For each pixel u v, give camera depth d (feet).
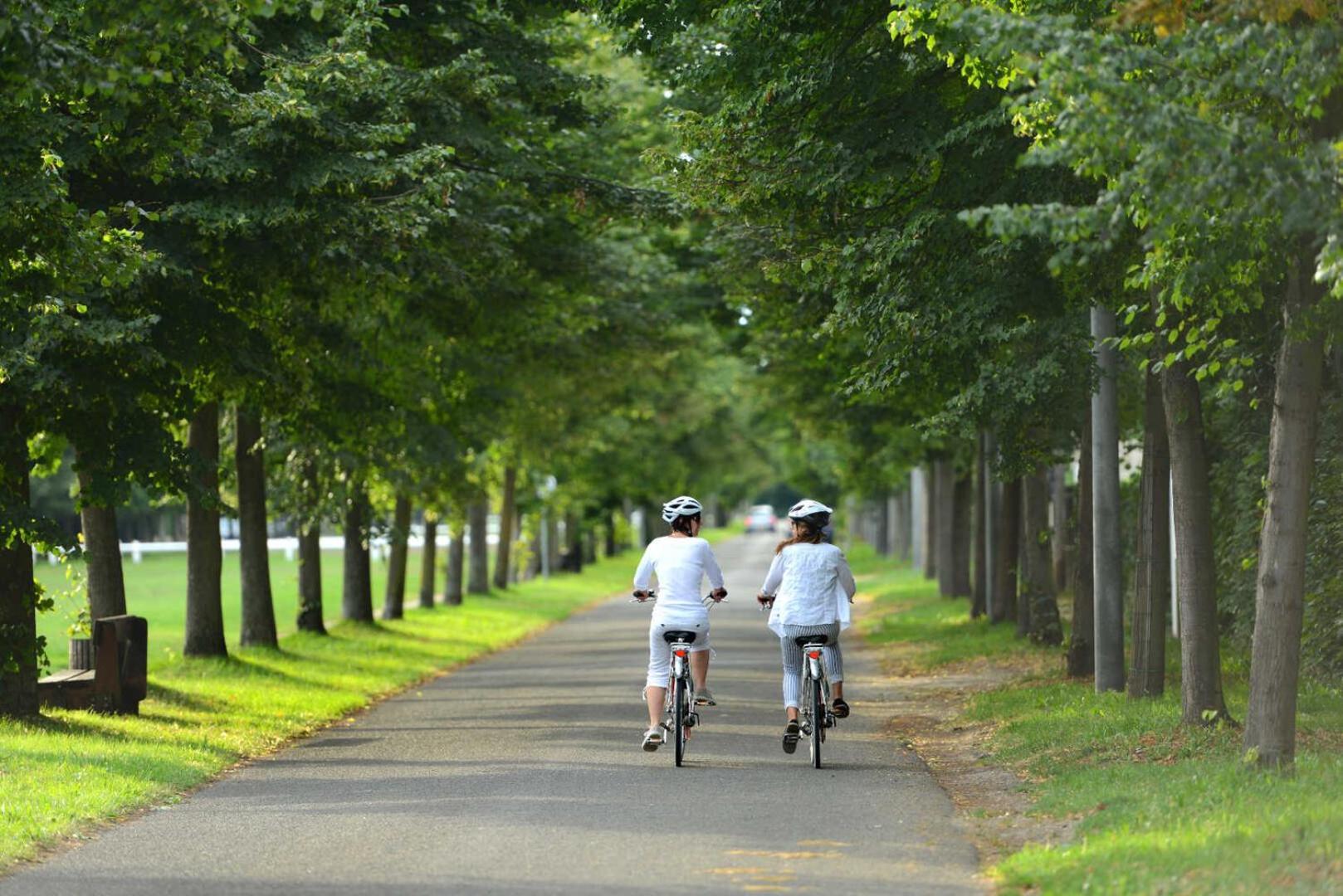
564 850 73.77
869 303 114.42
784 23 111.34
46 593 134.62
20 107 92.02
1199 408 106.42
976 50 83.10
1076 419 155.53
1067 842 74.59
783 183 112.88
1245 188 70.03
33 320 107.55
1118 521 139.13
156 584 459.73
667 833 78.33
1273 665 85.87
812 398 263.90
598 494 551.59
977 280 110.63
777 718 140.46
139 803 92.07
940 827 81.15
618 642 263.49
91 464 127.65
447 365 221.46
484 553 409.69
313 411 178.09
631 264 224.74
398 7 128.26
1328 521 134.00
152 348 123.65
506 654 248.11
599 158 176.55
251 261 132.77
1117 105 70.28
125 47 77.77
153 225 127.03
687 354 320.50
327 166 125.08
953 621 266.36
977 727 129.39
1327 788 78.84
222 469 143.84
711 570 108.37
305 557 243.40
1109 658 138.62
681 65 143.54
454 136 145.89
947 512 337.11
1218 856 63.16
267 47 132.05
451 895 64.23
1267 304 99.25
